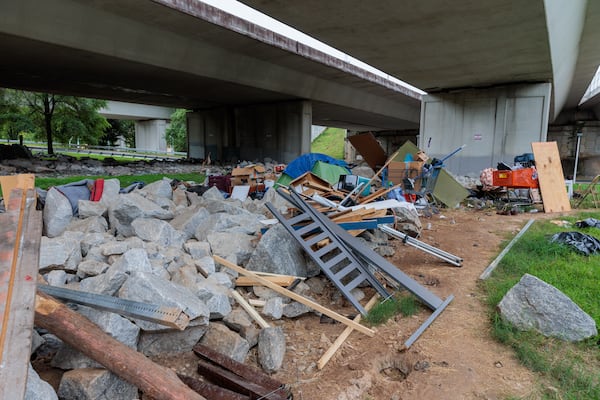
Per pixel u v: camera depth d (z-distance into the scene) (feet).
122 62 52.65
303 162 35.29
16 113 86.28
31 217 10.49
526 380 9.93
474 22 37.22
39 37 41.83
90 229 16.26
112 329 9.33
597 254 19.29
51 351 10.12
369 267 16.92
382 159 53.88
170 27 49.24
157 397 7.72
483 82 63.36
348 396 9.52
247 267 15.49
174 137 162.61
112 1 40.81
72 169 57.06
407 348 11.41
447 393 9.57
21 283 8.07
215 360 10.27
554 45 45.14
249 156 99.91
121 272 11.12
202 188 30.53
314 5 34.12
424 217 31.73
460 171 69.10
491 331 12.32
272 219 20.65
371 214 19.60
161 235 15.74
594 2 46.01
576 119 134.41
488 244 22.98
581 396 9.18
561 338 11.53
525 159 38.19
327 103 91.61
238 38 53.62
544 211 34.94
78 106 90.53
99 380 8.13
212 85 70.33
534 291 12.24
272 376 10.39
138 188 24.77
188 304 10.37
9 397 6.05
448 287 16.02
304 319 13.41
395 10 34.81
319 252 15.26
